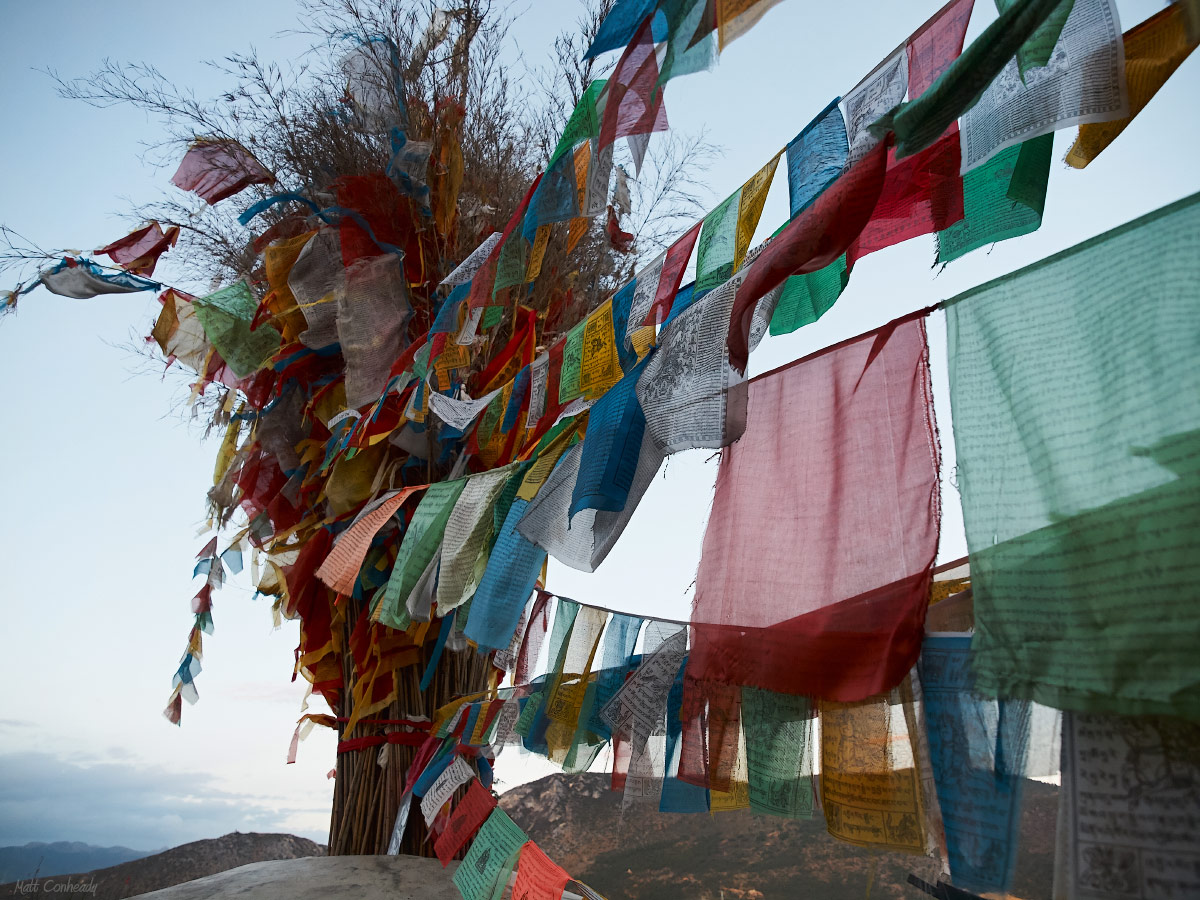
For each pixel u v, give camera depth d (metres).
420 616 2.61
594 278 4.01
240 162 4.10
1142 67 1.29
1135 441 1.01
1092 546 1.02
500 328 3.70
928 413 1.38
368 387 3.38
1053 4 1.01
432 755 2.77
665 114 1.65
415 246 3.78
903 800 1.27
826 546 1.48
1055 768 1.05
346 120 4.04
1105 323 1.08
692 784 1.63
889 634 1.30
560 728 2.09
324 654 3.88
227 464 4.24
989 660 1.10
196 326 4.16
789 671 1.42
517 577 2.18
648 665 1.82
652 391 1.75
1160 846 0.91
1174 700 0.89
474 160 3.97
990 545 1.14
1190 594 0.92
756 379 1.74
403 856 3.19
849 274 1.78
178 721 4.36
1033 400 1.14
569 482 2.03
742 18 1.47
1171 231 1.03
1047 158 1.52
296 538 4.11
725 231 1.80
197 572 4.51
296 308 3.90
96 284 3.90
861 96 1.61
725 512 1.69
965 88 1.11
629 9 1.71
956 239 1.66
